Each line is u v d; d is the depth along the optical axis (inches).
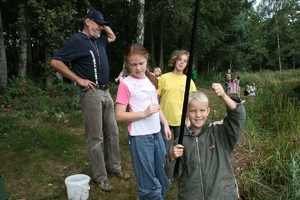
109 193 130.9
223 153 81.1
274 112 227.5
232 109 74.5
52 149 184.5
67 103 307.6
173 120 139.3
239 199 120.5
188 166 81.3
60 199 128.0
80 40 126.6
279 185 128.9
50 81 425.4
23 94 345.1
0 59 361.4
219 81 914.7
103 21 128.0
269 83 354.0
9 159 169.2
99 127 131.9
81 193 121.8
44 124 238.8
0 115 255.3
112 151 145.7
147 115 97.5
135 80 103.7
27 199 128.0
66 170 158.2
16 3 482.0
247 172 138.8
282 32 1392.7
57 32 402.6
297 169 122.0
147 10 716.7
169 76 141.4
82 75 128.3
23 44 416.8
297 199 112.9
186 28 746.2
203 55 933.2
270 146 163.6
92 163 134.3
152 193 102.8
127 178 143.9
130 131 101.4
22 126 227.1
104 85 134.2
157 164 105.4
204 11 708.0
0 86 356.2
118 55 786.2
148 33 822.5
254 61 1392.7
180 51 139.3
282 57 1435.8
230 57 1107.9
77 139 207.5
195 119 81.4
